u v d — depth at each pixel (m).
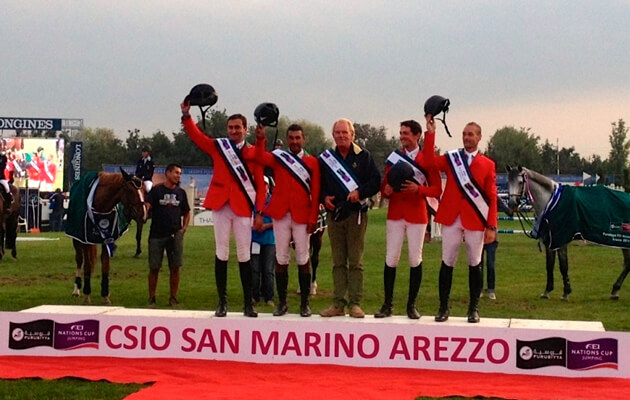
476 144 7.37
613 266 16.62
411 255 7.49
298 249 7.57
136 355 7.34
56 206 31.42
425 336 6.98
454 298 11.31
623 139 60.78
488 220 7.29
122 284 12.75
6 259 17.11
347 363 7.08
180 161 60.91
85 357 7.36
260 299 10.62
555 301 11.25
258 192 7.65
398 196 7.49
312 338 7.14
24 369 6.90
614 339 6.70
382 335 7.04
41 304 10.40
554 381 6.64
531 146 65.94
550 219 11.25
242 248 7.57
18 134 40.59
